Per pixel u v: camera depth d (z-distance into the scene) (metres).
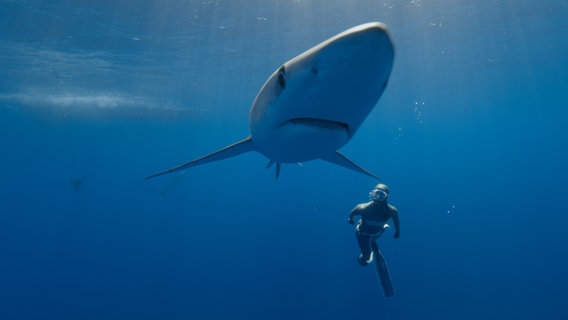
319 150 2.87
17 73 18.34
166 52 16.70
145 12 12.41
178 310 19.45
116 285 24.50
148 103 27.73
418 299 17.19
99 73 19.09
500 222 29.47
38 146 50.56
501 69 24.94
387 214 6.60
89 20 12.85
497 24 16.27
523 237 24.61
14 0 11.16
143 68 18.75
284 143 2.91
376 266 7.07
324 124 2.58
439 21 15.23
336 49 1.97
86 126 35.00
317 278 21.16
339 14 13.63
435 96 32.31
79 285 25.47
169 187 21.42
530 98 38.81
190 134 50.06
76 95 23.73
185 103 28.84
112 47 15.58
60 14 12.27
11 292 26.19
